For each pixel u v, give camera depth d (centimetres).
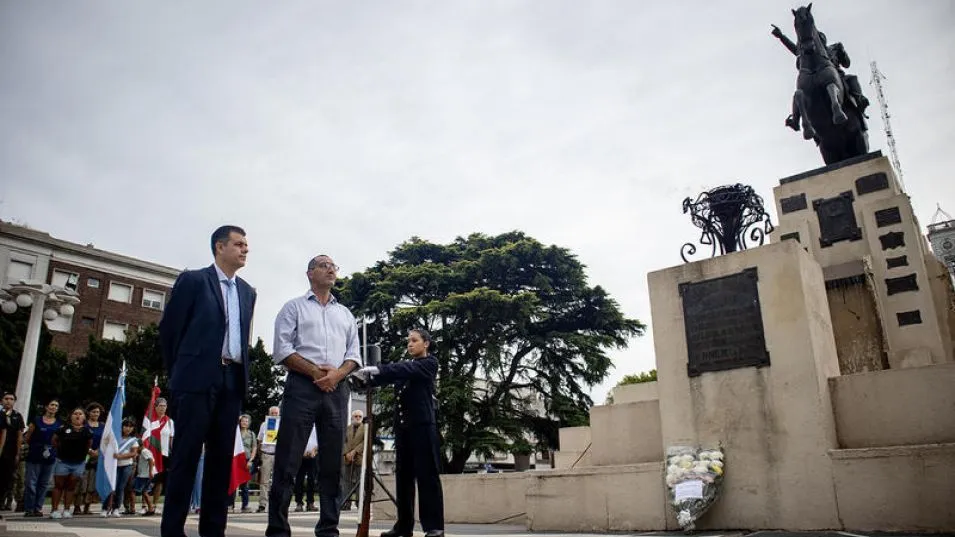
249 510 1445
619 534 707
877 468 630
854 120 1170
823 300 778
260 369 3909
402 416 575
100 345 3728
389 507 1062
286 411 489
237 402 455
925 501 601
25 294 1702
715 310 766
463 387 3061
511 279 3619
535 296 3281
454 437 2986
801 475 669
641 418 856
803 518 658
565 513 784
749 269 755
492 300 3181
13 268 4112
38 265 4209
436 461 561
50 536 564
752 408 715
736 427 720
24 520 948
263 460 1394
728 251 842
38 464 1129
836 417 710
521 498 941
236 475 1220
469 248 3916
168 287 4844
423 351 584
